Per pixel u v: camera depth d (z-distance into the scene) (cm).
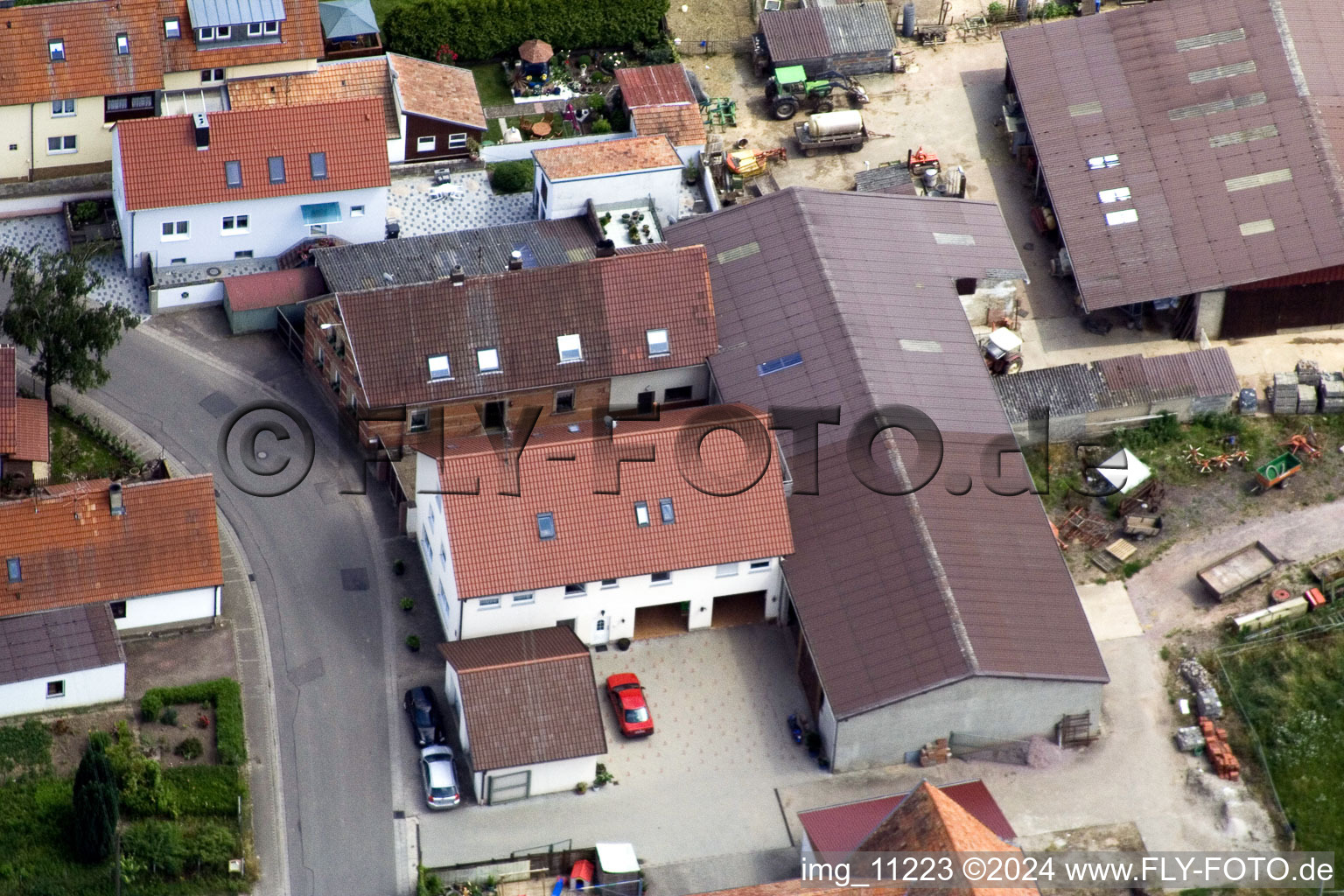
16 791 9725
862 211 11925
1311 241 11956
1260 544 11088
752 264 11631
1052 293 12350
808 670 10425
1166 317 12225
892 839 9194
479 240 11950
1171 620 10856
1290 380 11756
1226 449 11562
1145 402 11550
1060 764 10294
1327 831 10056
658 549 10300
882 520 10512
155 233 11750
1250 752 10338
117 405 11375
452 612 10344
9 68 11931
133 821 9681
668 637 10700
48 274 10938
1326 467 11488
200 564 10319
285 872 9675
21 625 9988
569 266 11156
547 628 10412
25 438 10781
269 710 10231
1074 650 10200
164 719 10044
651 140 12362
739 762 10238
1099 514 11281
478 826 9894
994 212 12106
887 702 9950
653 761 10206
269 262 12062
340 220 11950
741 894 9194
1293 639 10712
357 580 10794
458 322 11019
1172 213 12162
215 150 11725
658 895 9750
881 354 11169
